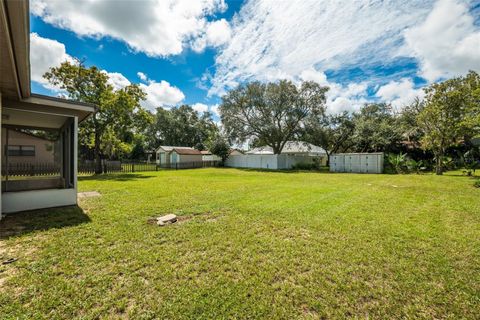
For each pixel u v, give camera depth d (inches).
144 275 90.0
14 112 211.6
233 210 196.9
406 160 668.1
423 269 96.6
